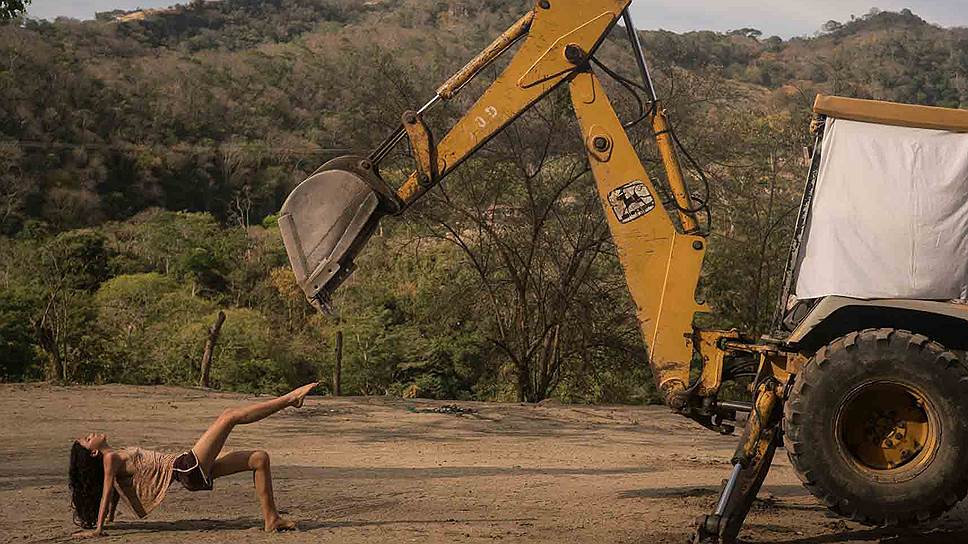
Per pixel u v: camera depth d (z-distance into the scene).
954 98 82.81
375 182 8.52
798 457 6.89
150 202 94.62
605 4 8.46
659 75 29.47
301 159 102.31
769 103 36.84
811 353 7.64
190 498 8.53
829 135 7.47
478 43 160.75
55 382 21.67
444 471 11.20
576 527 7.48
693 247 8.23
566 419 19.19
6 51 102.44
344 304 48.12
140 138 100.75
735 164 29.56
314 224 8.48
